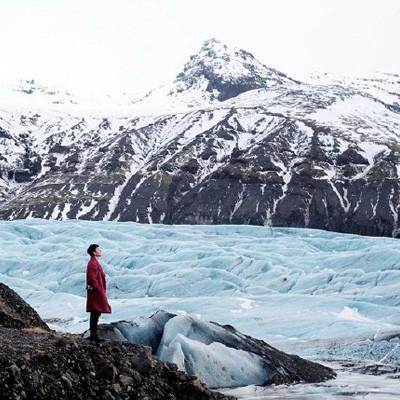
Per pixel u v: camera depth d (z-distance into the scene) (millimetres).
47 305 50750
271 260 61906
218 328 28078
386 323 41562
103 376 16406
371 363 31875
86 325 42938
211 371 25453
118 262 65438
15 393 14328
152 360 18203
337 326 39812
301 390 24859
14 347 15891
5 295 22188
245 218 153375
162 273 58656
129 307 46844
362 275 53656
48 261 64562
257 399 22984
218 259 60750
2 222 87750
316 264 60406
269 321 42000
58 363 15812
